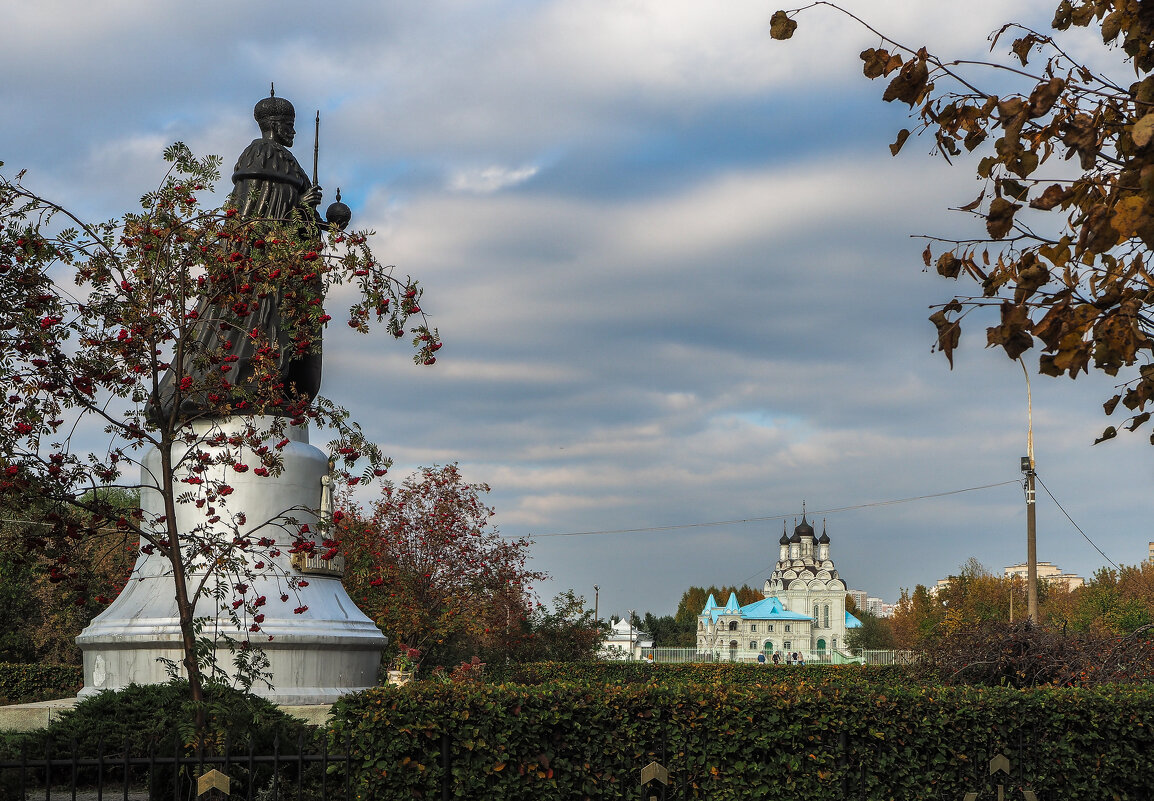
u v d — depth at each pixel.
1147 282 6.10
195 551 11.24
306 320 11.46
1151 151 5.04
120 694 11.98
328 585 17.92
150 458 17.48
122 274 10.38
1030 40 6.58
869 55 6.52
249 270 10.66
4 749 10.92
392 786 9.60
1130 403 6.64
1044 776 11.34
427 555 28.17
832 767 10.89
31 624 32.34
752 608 125.94
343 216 18.41
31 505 10.50
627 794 10.36
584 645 33.25
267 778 10.24
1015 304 5.77
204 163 10.50
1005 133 5.82
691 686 11.30
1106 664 18.14
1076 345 5.72
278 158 18.61
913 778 11.03
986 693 11.78
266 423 17.14
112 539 16.91
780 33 6.53
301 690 16.58
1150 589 67.19
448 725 9.79
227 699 11.12
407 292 10.92
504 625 30.62
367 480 11.03
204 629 15.98
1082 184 5.90
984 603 79.94
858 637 123.50
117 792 10.93
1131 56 6.38
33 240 10.02
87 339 10.33
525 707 10.17
